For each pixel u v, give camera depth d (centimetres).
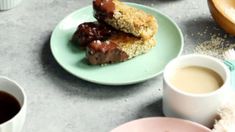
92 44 61
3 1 72
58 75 62
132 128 52
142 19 64
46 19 72
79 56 64
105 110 57
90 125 55
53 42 65
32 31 70
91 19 70
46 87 60
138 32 63
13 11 73
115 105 58
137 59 64
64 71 62
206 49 66
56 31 67
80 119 56
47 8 74
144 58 64
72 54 64
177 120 53
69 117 56
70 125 55
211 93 52
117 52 62
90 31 64
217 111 54
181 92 52
